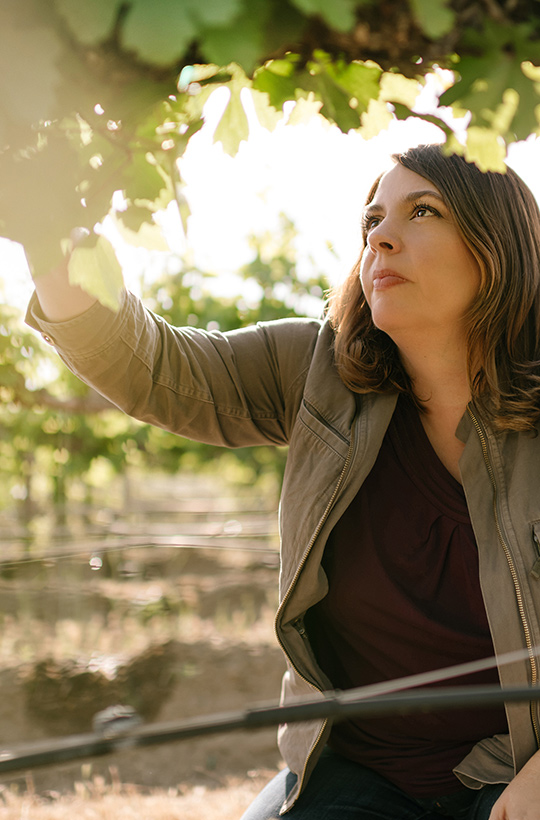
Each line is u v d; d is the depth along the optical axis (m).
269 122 0.96
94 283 0.91
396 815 1.39
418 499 1.41
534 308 1.36
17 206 0.82
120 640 5.26
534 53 0.83
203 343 1.53
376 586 1.37
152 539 7.22
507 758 1.33
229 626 5.86
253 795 2.98
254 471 7.95
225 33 0.69
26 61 0.71
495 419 1.33
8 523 7.86
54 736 3.96
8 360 4.35
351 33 0.81
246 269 5.73
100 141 0.85
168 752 3.57
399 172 1.32
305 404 1.44
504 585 1.30
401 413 1.44
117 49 0.75
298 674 1.38
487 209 1.28
